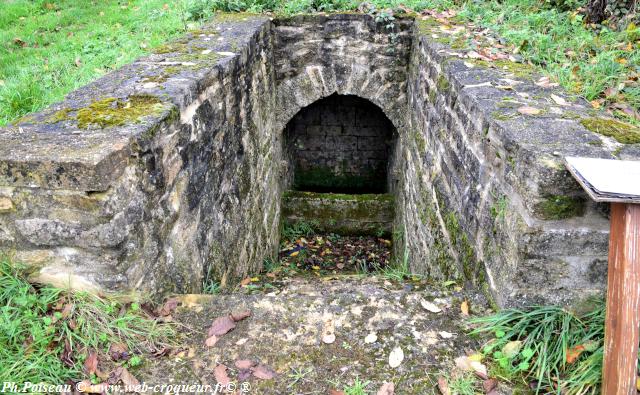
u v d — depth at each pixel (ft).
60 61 15.75
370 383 6.11
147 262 7.31
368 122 25.29
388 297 7.72
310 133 25.80
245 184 13.69
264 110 16.31
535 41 12.18
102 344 6.41
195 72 9.75
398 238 19.52
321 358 6.53
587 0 14.55
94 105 7.83
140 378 6.15
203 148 9.74
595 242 6.31
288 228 22.74
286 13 17.46
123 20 19.71
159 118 7.43
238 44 12.66
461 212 9.68
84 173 5.88
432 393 5.98
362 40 17.38
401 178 19.48
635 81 10.15
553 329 6.50
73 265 6.64
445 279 10.64
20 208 6.28
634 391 5.08
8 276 6.56
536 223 6.25
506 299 6.86
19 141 6.50
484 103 8.38
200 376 6.23
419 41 14.92
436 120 12.29
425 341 6.76
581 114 7.73
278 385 6.13
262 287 10.42
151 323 6.97
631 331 4.99
